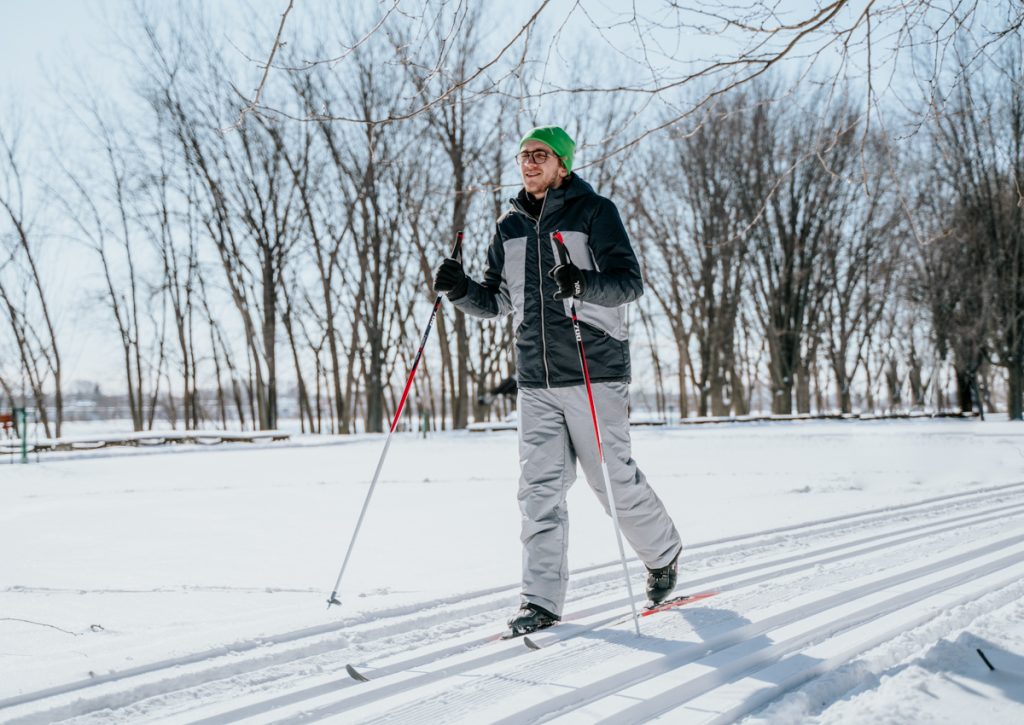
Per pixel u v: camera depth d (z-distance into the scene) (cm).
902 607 302
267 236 2545
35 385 2680
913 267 2845
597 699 209
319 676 237
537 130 297
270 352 2581
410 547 520
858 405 4075
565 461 297
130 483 1090
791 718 196
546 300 293
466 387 2661
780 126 2455
